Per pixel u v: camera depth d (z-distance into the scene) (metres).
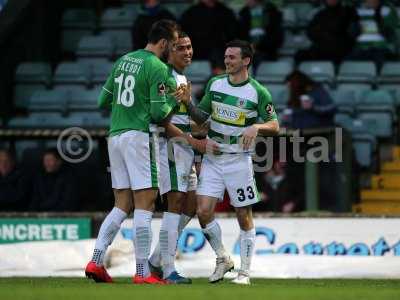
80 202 37.69
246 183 25.72
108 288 22.03
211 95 25.83
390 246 32.94
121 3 50.78
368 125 42.50
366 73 44.25
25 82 45.81
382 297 20.00
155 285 23.67
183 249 33.00
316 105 38.38
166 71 24.66
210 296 19.64
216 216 33.22
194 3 48.31
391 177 41.09
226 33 44.38
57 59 48.50
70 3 49.59
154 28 25.19
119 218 25.22
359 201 39.75
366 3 45.38
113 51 47.12
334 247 33.16
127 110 24.84
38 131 37.44
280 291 21.36
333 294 20.56
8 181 37.69
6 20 45.28
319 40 44.88
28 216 34.78
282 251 33.31
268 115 25.66
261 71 44.00
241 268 25.95
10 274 31.52
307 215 33.34
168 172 25.52
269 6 45.00
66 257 32.34
